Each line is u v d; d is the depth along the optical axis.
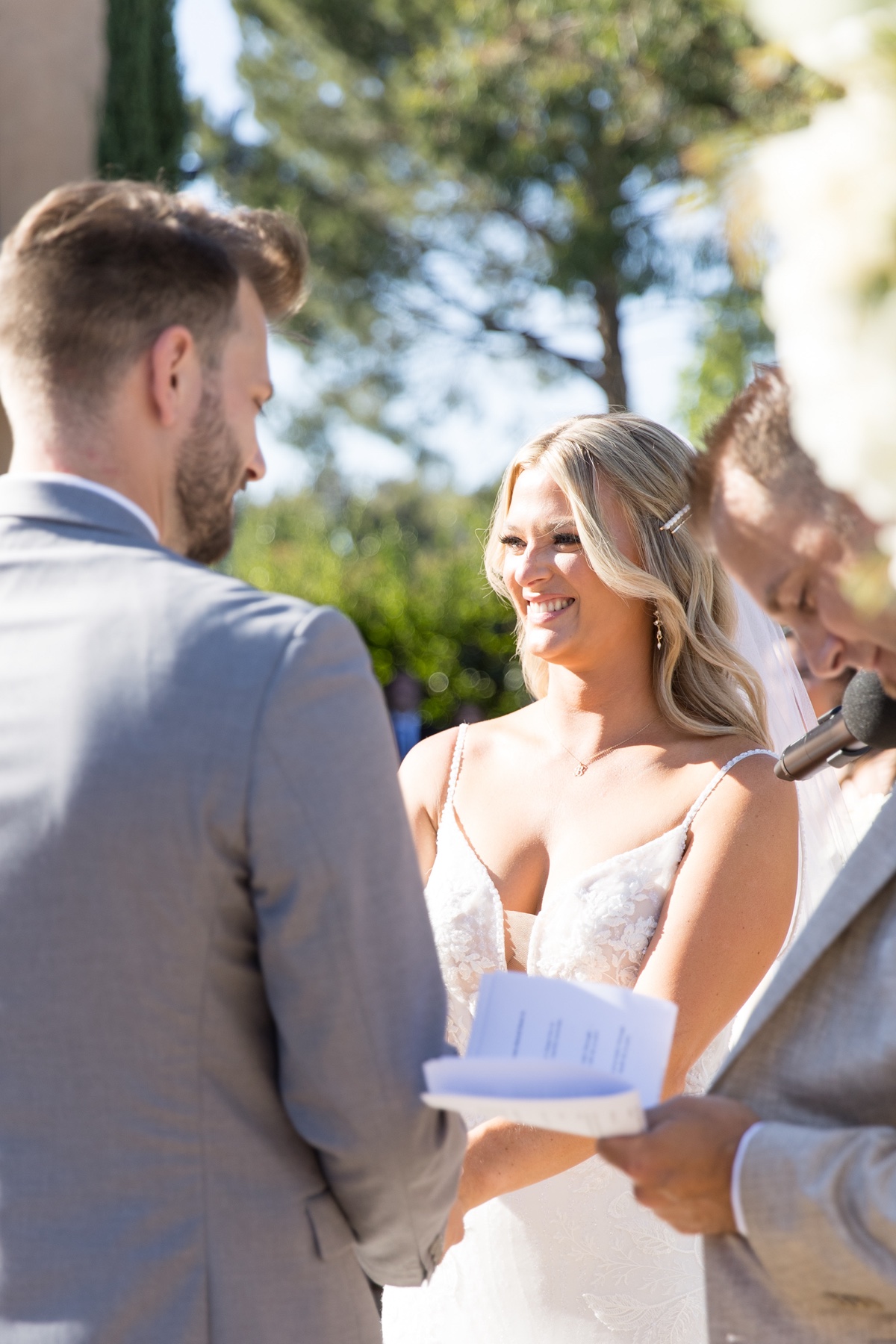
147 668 1.45
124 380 1.55
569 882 2.37
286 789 1.42
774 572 1.41
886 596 1.19
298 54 13.35
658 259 11.37
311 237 13.48
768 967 2.26
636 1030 1.51
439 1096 1.40
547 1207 2.32
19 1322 1.44
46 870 1.44
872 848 1.44
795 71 6.42
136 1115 1.45
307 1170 1.56
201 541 1.68
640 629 2.50
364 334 13.87
